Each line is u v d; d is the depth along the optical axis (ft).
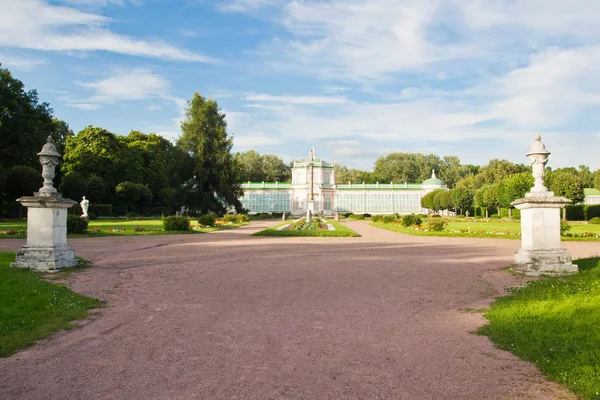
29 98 166.91
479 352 22.00
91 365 20.42
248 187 345.51
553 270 44.98
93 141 237.25
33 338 24.36
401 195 343.46
